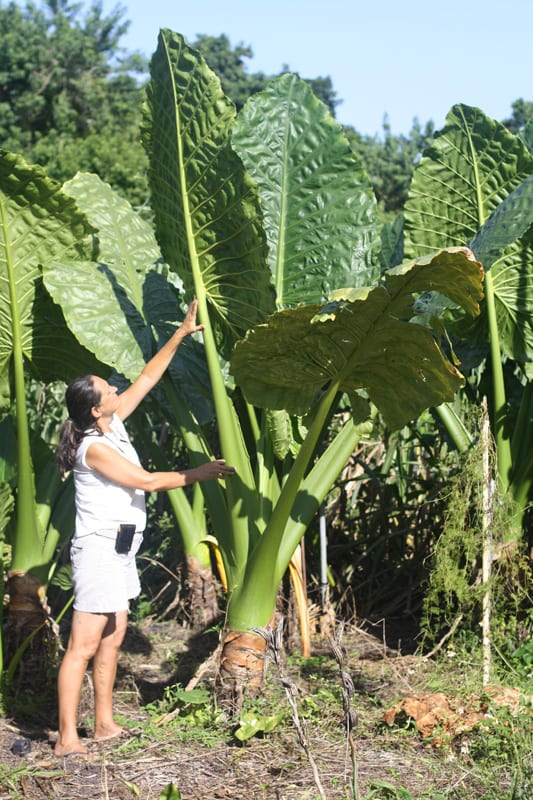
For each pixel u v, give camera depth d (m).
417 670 4.83
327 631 5.61
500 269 5.22
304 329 4.05
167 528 6.50
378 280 5.12
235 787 3.60
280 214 5.21
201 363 5.21
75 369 5.13
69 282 4.78
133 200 21.17
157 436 7.04
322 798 3.16
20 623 4.73
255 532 4.54
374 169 48.00
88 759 3.88
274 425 4.75
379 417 6.43
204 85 4.35
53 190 4.48
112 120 36.56
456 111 5.43
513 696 4.15
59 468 4.11
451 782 3.57
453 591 4.98
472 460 4.81
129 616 6.14
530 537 5.32
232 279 4.59
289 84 5.35
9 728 4.29
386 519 6.18
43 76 35.41
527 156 5.33
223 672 4.38
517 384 5.67
